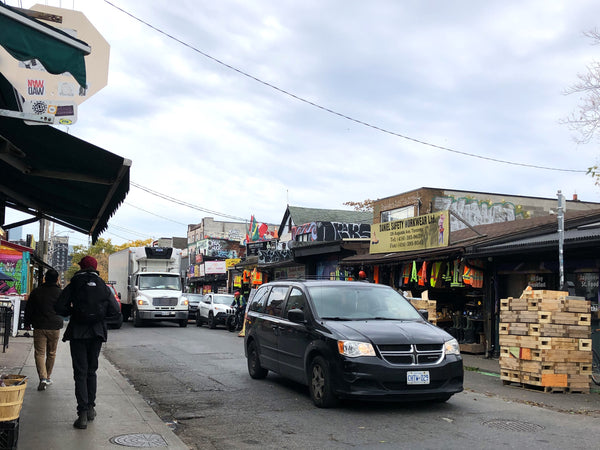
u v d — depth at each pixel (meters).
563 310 9.76
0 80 4.52
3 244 24.41
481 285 15.67
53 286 8.79
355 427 6.73
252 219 42.94
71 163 6.18
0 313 13.41
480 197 27.58
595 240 11.35
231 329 24.62
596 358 12.09
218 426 6.85
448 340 7.81
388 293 9.27
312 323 8.30
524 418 7.29
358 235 33.28
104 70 5.64
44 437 5.83
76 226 10.17
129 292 27.42
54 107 4.54
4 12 3.80
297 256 27.55
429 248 18.09
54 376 9.84
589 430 6.69
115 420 6.67
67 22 5.57
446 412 7.57
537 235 14.86
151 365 12.27
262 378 10.43
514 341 10.12
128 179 6.45
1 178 7.54
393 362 7.36
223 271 43.75
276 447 5.91
